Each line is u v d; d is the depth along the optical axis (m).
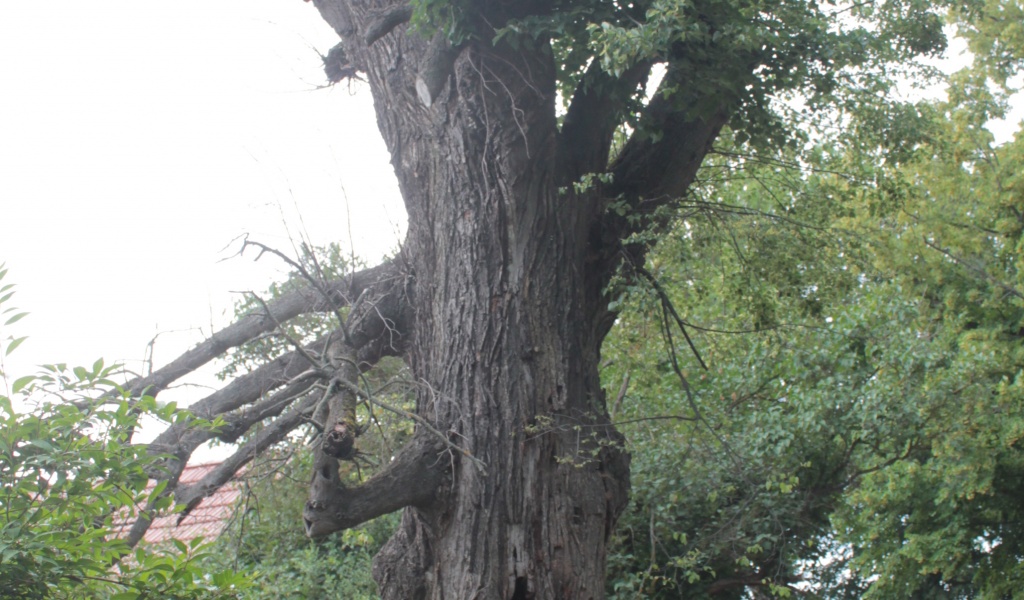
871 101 10.20
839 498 14.67
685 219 10.47
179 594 4.55
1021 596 14.41
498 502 7.30
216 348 8.20
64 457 4.29
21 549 4.08
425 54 8.33
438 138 8.17
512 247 7.88
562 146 8.62
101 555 4.62
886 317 14.43
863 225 13.77
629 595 12.83
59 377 4.60
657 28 7.35
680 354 13.92
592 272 8.63
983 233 14.98
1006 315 14.95
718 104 8.17
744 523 12.88
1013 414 13.57
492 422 7.48
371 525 14.15
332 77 9.52
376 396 7.83
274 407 7.70
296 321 9.88
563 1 8.23
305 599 12.78
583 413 7.75
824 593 16.94
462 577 7.20
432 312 8.02
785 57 8.42
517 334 7.70
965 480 13.64
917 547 14.90
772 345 12.73
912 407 13.19
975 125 15.07
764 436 12.57
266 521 12.06
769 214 10.12
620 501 7.92
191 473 14.60
